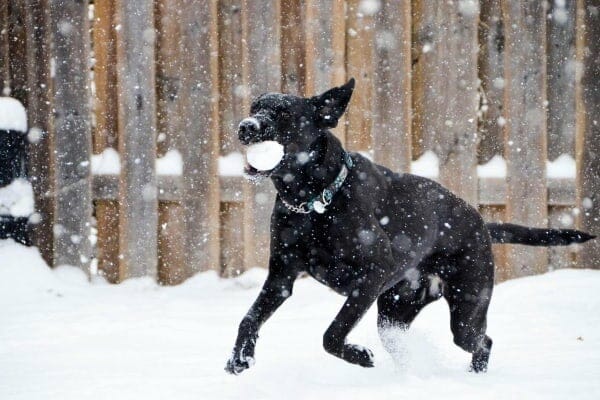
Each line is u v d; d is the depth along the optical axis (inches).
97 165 422.6
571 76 430.6
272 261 269.6
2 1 420.8
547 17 430.3
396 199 287.3
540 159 424.2
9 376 251.9
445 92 425.1
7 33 422.9
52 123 420.5
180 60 419.5
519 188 423.5
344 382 254.7
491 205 427.8
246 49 418.0
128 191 415.8
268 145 249.3
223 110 421.7
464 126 423.8
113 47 422.6
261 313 262.5
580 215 425.4
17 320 339.6
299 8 419.5
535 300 382.3
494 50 430.3
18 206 414.0
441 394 229.0
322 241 263.0
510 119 424.8
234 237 421.1
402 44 420.5
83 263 418.6
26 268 403.9
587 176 424.8
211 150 416.5
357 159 277.3
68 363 269.9
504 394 228.7
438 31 424.8
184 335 316.8
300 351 297.4
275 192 415.8
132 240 415.8
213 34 417.1
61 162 419.2
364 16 421.1
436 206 298.5
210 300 384.5
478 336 293.7
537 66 424.8
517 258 421.7
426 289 317.4
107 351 288.2
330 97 266.2
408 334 318.0
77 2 419.5
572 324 346.3
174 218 420.5
